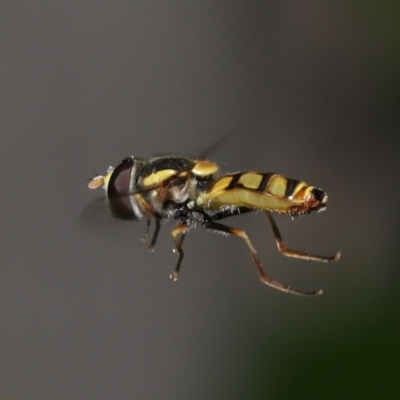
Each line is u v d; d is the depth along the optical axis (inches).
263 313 4.5
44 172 4.6
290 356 4.4
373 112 4.7
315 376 4.3
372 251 4.6
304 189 4.0
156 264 4.6
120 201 4.1
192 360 4.5
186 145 4.7
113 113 4.7
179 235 4.1
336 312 4.4
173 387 4.5
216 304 4.5
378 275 4.5
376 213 4.6
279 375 4.4
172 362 4.5
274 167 4.7
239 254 4.6
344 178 4.7
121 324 4.5
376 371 4.3
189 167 4.1
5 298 4.5
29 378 4.4
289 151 4.7
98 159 4.6
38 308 4.5
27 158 4.6
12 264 4.5
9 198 4.6
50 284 4.5
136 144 4.7
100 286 4.6
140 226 4.1
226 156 4.7
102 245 4.6
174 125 4.7
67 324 4.5
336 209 4.6
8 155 4.6
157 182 4.1
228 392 4.4
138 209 4.1
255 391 4.4
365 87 4.7
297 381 4.3
